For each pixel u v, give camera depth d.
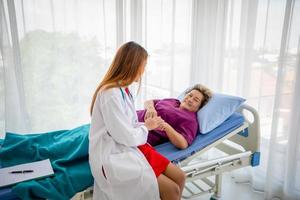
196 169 1.44
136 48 1.28
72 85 2.13
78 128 1.73
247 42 2.02
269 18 1.87
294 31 1.70
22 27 1.90
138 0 2.20
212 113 1.67
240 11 2.11
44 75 2.03
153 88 2.40
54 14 1.96
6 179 1.16
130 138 1.23
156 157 1.32
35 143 1.52
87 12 2.06
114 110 1.21
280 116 1.83
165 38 2.35
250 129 1.67
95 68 2.16
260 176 2.03
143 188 1.17
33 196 1.12
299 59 1.68
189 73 2.51
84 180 1.24
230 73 2.24
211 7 2.36
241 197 1.97
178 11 2.36
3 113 1.93
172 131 1.52
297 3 1.67
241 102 1.69
